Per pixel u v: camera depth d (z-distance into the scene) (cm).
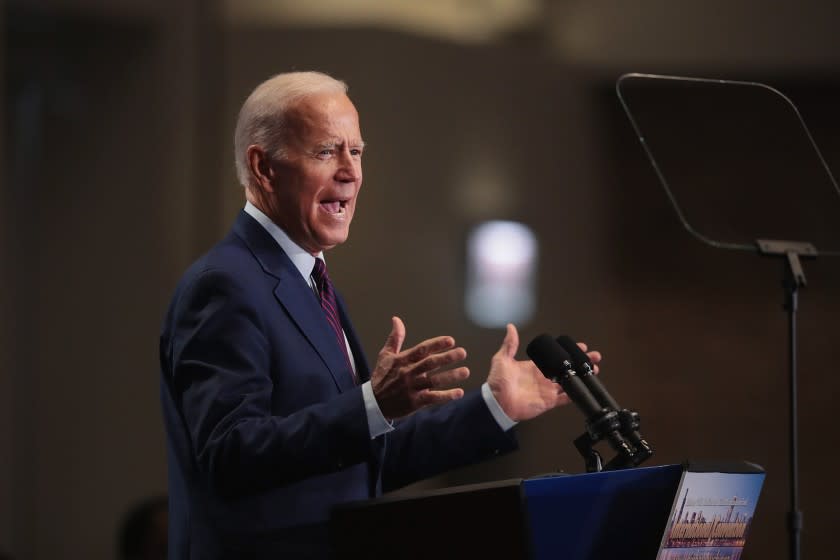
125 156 2144
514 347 660
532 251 2391
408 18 2303
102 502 2138
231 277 611
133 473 2139
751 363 2423
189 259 2153
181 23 2152
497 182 2380
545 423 2195
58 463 2136
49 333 2133
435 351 562
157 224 2144
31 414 2127
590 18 2339
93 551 2123
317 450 559
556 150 2400
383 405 561
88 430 2144
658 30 2303
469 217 2361
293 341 616
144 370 2145
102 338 2145
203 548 605
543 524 493
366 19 2272
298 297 632
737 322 2433
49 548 2122
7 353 2097
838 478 2355
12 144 2106
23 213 2119
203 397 583
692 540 514
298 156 643
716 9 2273
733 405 2420
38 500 2125
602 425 545
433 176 2339
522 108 2388
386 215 2309
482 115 2366
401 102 2308
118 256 2145
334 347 632
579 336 2408
